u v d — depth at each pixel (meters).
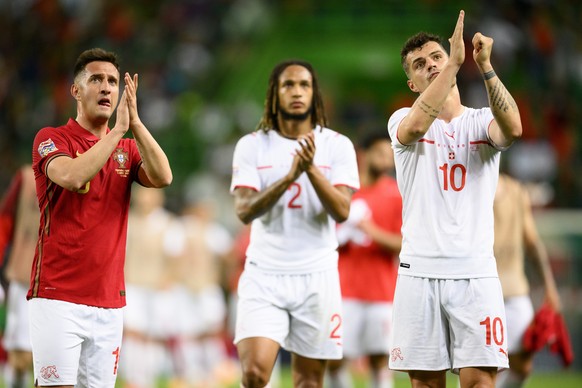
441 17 78.50
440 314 19.97
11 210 28.17
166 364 49.62
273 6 81.12
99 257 20.45
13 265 28.17
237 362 52.38
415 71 20.50
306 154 22.45
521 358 29.11
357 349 30.73
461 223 19.92
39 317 20.22
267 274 23.91
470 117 20.28
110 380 20.78
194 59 78.81
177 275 45.12
